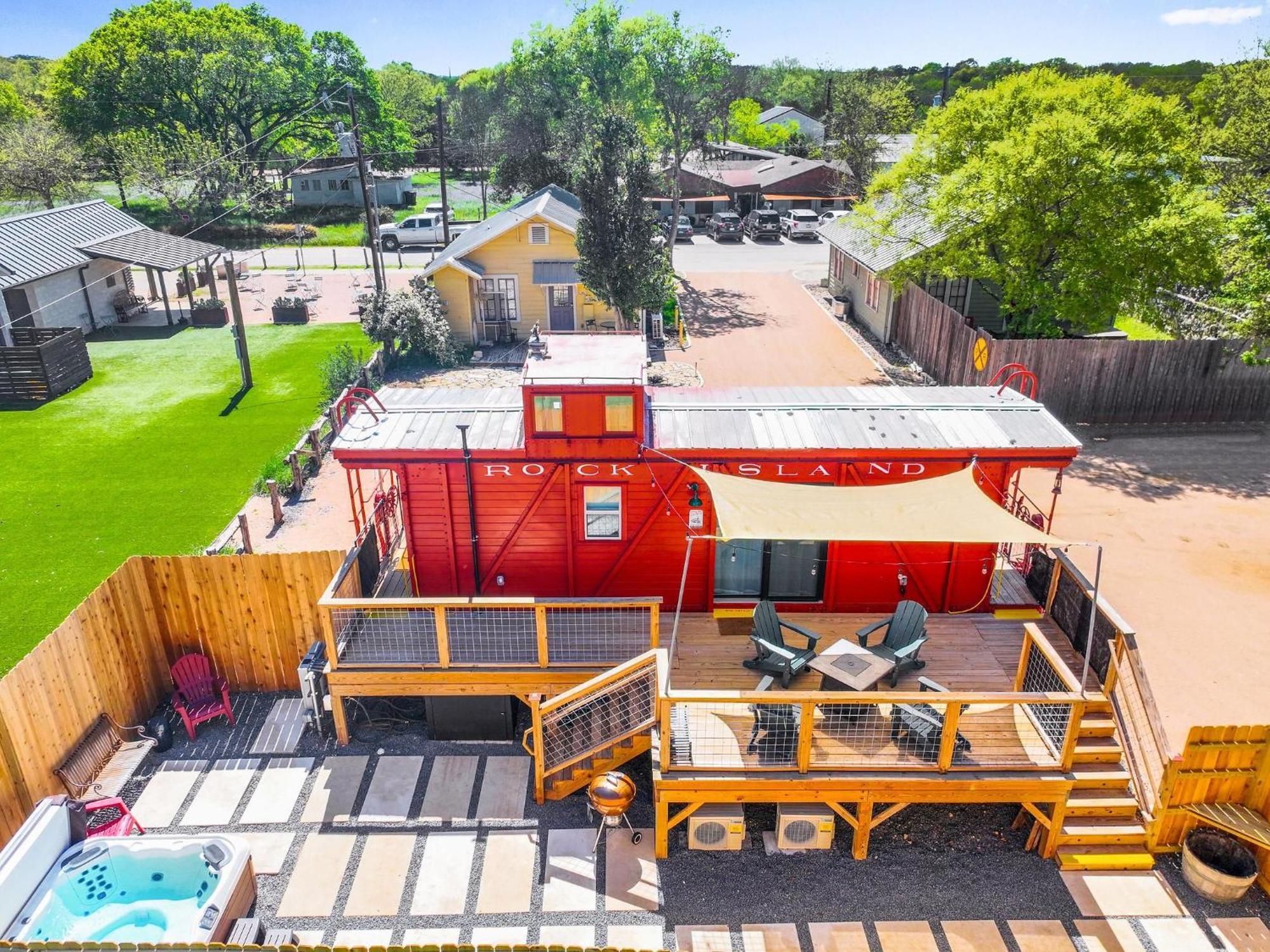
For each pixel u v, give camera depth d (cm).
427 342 2886
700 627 1284
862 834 1012
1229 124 3584
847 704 1005
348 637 1229
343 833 1062
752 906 959
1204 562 1616
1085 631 1180
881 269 2739
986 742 1038
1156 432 2244
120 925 920
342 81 7662
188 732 1235
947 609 1323
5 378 2575
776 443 1236
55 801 980
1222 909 955
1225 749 953
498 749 1205
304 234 5725
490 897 970
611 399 1191
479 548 1311
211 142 6262
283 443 2264
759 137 8238
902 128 6688
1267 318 2112
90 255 3244
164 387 2711
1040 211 2245
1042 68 2667
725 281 4134
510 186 5188
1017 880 996
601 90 4919
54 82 6744
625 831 1067
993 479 1265
